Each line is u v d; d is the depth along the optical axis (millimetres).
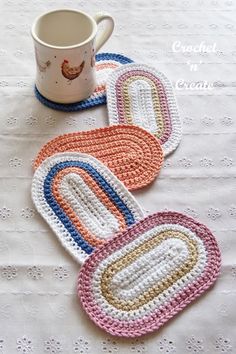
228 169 682
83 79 729
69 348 521
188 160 689
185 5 903
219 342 531
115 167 668
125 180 658
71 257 587
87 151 683
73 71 710
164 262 580
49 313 544
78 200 631
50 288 562
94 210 625
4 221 616
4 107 739
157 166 671
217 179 670
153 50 830
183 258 584
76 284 566
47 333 530
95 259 578
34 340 524
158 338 532
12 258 584
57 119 731
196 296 559
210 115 743
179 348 525
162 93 758
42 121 727
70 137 697
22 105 744
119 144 691
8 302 549
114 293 557
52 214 619
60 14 728
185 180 667
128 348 524
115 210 626
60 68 706
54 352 519
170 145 701
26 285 564
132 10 889
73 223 612
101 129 705
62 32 746
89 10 882
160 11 891
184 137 714
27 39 837
